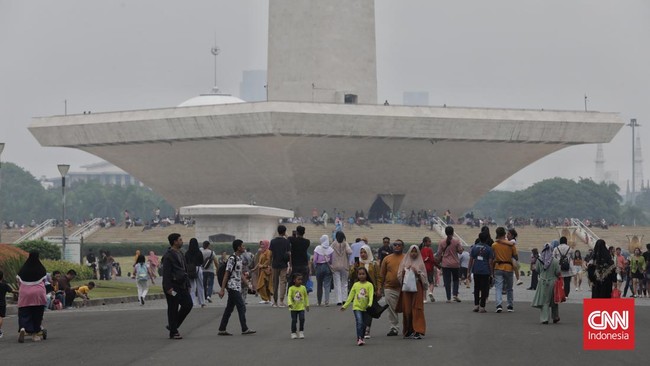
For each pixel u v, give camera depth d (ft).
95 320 120.16
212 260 149.59
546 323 106.32
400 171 369.50
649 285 158.30
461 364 77.41
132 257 288.10
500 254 120.37
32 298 97.96
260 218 281.54
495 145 366.02
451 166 373.20
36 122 377.30
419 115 344.08
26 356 87.40
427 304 134.72
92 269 210.59
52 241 226.99
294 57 364.58
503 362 78.18
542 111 361.71
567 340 91.71
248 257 152.66
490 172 381.60
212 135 343.46
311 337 97.81
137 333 104.01
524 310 123.85
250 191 371.76
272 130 331.98
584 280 218.59
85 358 85.20
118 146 371.76
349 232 323.37
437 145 359.66
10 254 157.69
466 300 144.66
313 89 361.30
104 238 331.16
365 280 91.09
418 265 94.43
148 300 166.50
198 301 139.64
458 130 350.43
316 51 361.51
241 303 100.73
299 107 332.19
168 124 348.38
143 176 390.21
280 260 134.51
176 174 379.96
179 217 355.97
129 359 83.92
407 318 95.45
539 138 361.92
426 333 98.37
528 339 92.58
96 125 363.15
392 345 90.02
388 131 343.05
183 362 81.46
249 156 353.31
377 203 381.19
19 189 654.12
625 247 326.65
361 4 365.81
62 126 370.94
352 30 364.17
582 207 634.02
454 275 138.10
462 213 402.93
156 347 91.50
